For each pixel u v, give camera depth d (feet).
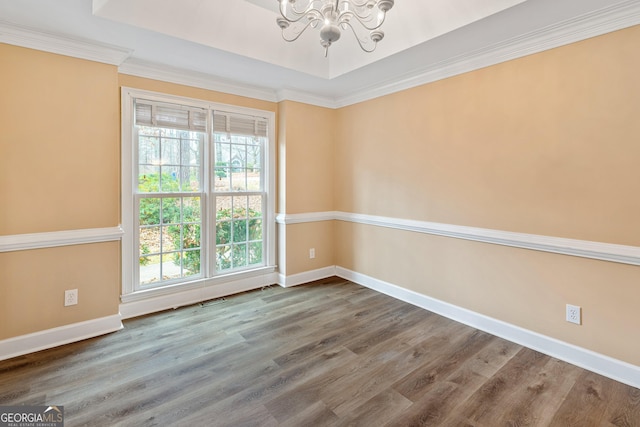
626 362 6.52
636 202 6.33
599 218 6.78
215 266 11.21
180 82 10.07
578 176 7.02
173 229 10.35
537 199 7.66
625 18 6.27
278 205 12.50
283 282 12.39
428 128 9.95
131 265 9.51
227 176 11.38
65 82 7.84
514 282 8.16
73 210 8.07
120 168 9.16
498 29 7.18
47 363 7.11
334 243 13.73
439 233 9.79
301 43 9.55
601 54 6.62
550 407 5.85
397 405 5.91
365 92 11.82
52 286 7.87
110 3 6.66
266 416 5.61
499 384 6.49
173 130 10.19
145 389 6.28
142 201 9.74
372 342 8.17
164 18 7.38
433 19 7.47
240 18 8.31
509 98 8.05
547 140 7.45
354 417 5.61
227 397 6.08
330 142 13.35
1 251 7.22
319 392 6.25
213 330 8.76
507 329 8.31
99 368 6.95
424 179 10.14
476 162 8.80
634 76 6.26
